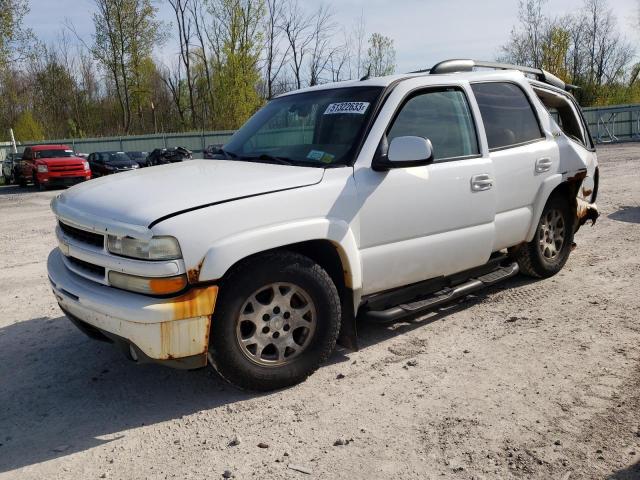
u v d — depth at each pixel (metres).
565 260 5.73
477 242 4.47
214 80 49.31
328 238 3.54
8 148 34.62
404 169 3.94
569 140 5.51
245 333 3.45
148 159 26.84
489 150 4.59
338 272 3.76
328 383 3.65
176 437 3.11
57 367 4.09
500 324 4.54
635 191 11.40
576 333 4.28
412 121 4.10
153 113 51.41
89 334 3.62
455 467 2.72
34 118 49.34
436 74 4.47
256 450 2.95
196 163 4.22
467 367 3.79
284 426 3.16
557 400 3.31
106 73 49.91
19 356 4.31
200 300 3.13
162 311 3.04
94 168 25.80
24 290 6.17
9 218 12.91
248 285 3.31
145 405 3.48
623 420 3.07
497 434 2.99
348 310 3.78
